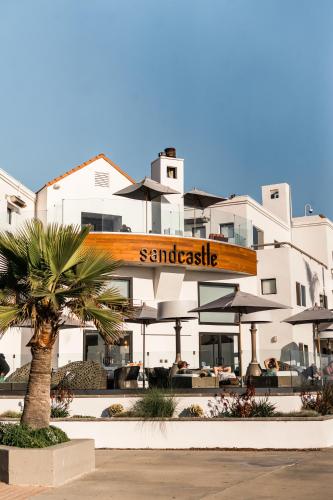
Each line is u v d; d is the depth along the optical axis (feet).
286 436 49.11
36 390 38.01
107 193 106.32
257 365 64.18
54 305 36.60
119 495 31.17
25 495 31.17
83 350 88.38
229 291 104.73
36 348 38.29
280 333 106.93
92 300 39.01
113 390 56.03
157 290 97.04
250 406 51.67
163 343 96.99
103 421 51.13
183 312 64.49
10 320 37.06
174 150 119.14
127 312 40.52
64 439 38.01
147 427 50.72
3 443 35.88
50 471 33.45
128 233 92.22
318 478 35.24
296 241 146.41
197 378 56.44
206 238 98.99
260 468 39.24
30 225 39.55
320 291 129.39
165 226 95.86
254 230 119.03
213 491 31.99
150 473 37.70
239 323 63.10
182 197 105.19
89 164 106.11
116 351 65.77
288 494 30.89
